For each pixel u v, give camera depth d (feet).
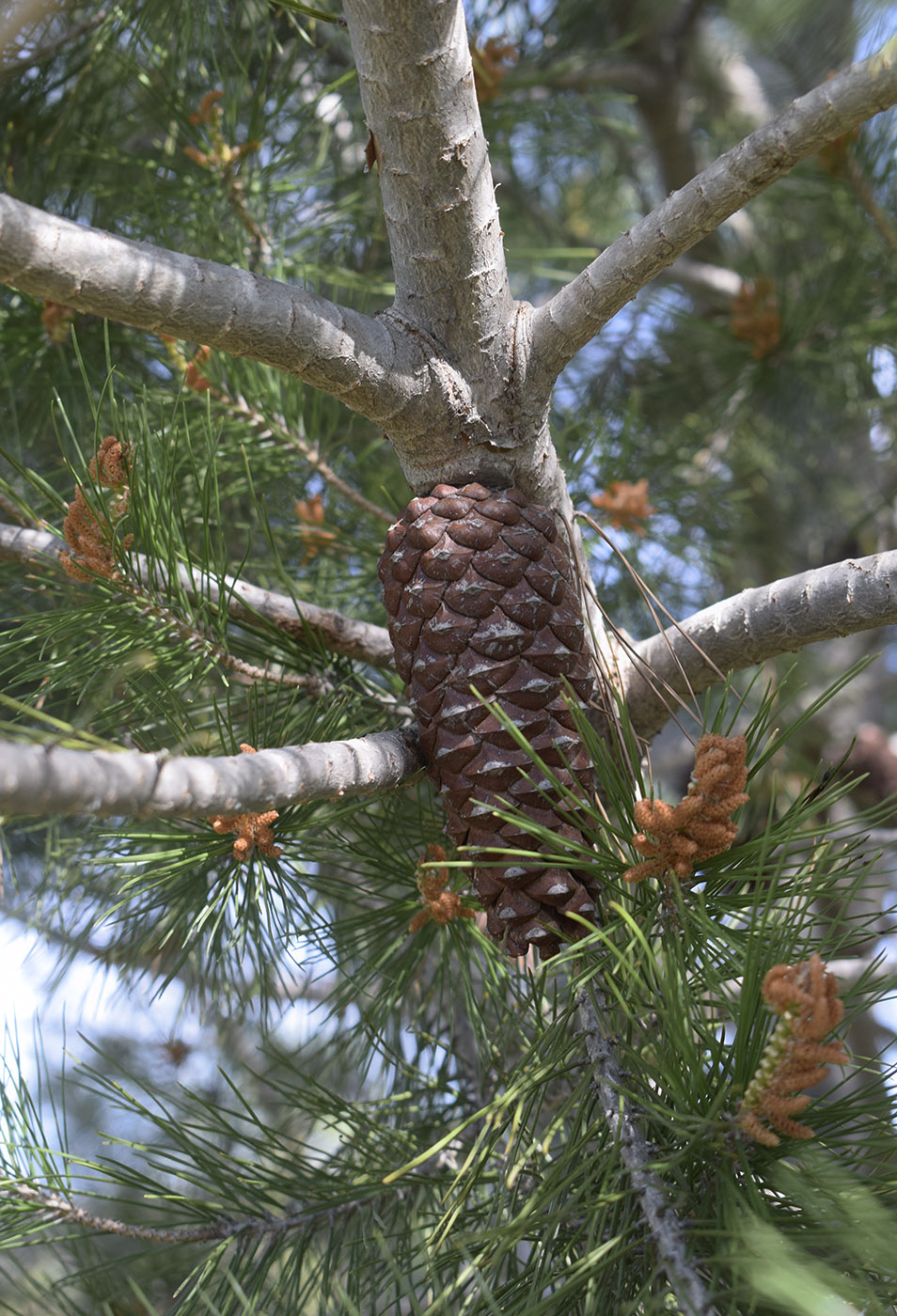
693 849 1.31
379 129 1.36
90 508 1.46
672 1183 1.26
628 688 1.56
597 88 3.15
